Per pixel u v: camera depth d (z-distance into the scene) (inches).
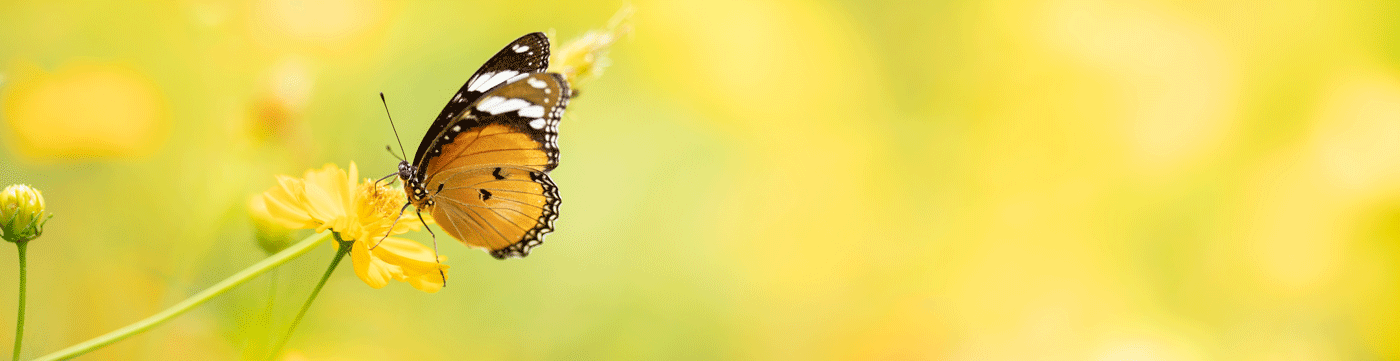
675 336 46.5
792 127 59.4
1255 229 53.6
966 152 59.9
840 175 57.4
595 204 48.9
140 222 39.4
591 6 54.0
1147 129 56.5
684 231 50.8
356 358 39.8
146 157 39.8
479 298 43.4
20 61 41.1
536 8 51.2
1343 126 53.2
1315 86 55.0
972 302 50.9
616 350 44.5
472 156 36.2
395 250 35.3
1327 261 51.6
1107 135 57.2
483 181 36.4
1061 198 56.8
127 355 38.4
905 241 55.8
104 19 41.8
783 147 58.3
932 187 59.1
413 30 44.7
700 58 57.3
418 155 35.9
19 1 41.6
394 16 44.2
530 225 36.6
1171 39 57.7
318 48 42.7
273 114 38.8
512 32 49.8
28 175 39.8
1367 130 52.7
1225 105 55.6
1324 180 52.4
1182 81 56.5
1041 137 58.4
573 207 48.4
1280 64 56.2
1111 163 56.7
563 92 35.8
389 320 41.2
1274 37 57.0
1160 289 53.5
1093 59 58.2
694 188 52.8
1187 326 51.1
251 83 41.6
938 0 64.3
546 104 35.9
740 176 55.5
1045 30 60.6
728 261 51.2
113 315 38.6
